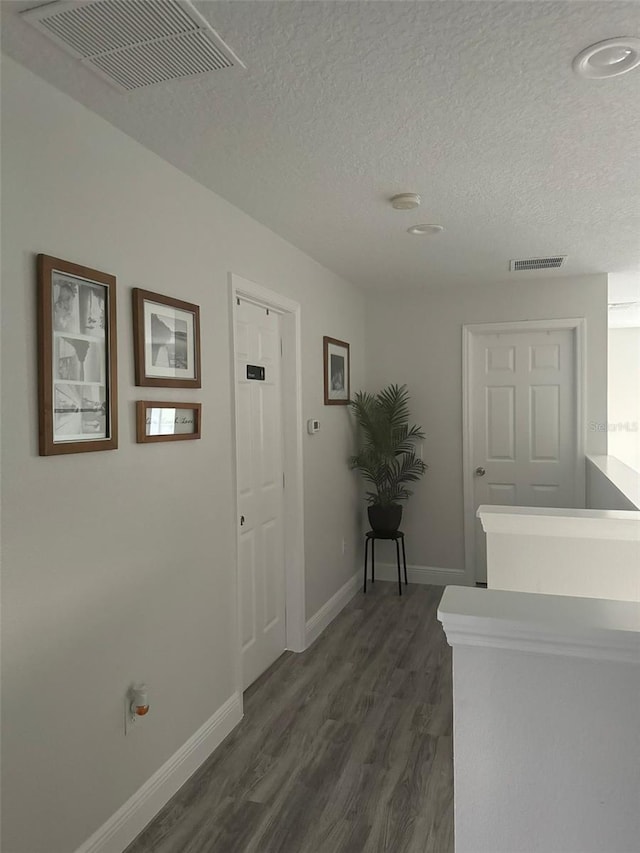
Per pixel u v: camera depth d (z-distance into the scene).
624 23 1.51
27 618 1.66
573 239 3.50
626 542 2.45
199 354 2.49
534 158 2.35
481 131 2.11
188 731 2.42
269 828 2.10
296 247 3.61
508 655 1.12
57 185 1.77
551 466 4.69
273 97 1.85
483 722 1.14
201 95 1.82
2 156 1.58
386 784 2.34
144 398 2.17
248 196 2.72
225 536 2.73
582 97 1.88
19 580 1.63
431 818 2.14
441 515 4.91
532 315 4.62
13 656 1.61
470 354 4.80
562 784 1.11
